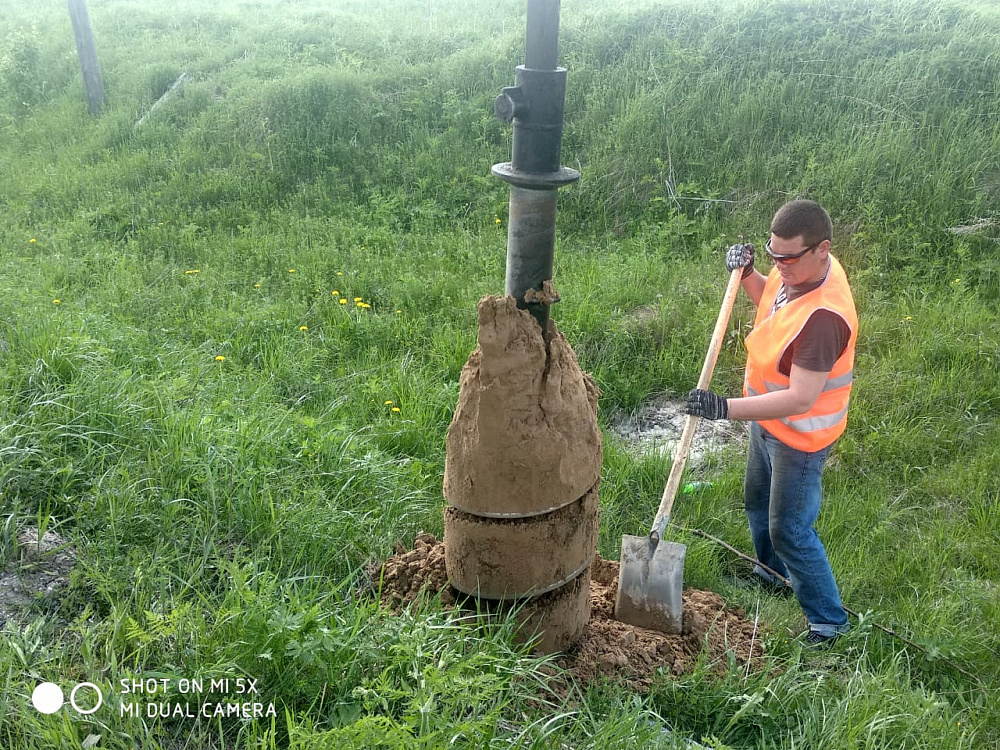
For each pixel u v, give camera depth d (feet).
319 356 18.26
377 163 30.48
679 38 32.58
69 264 22.56
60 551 10.72
